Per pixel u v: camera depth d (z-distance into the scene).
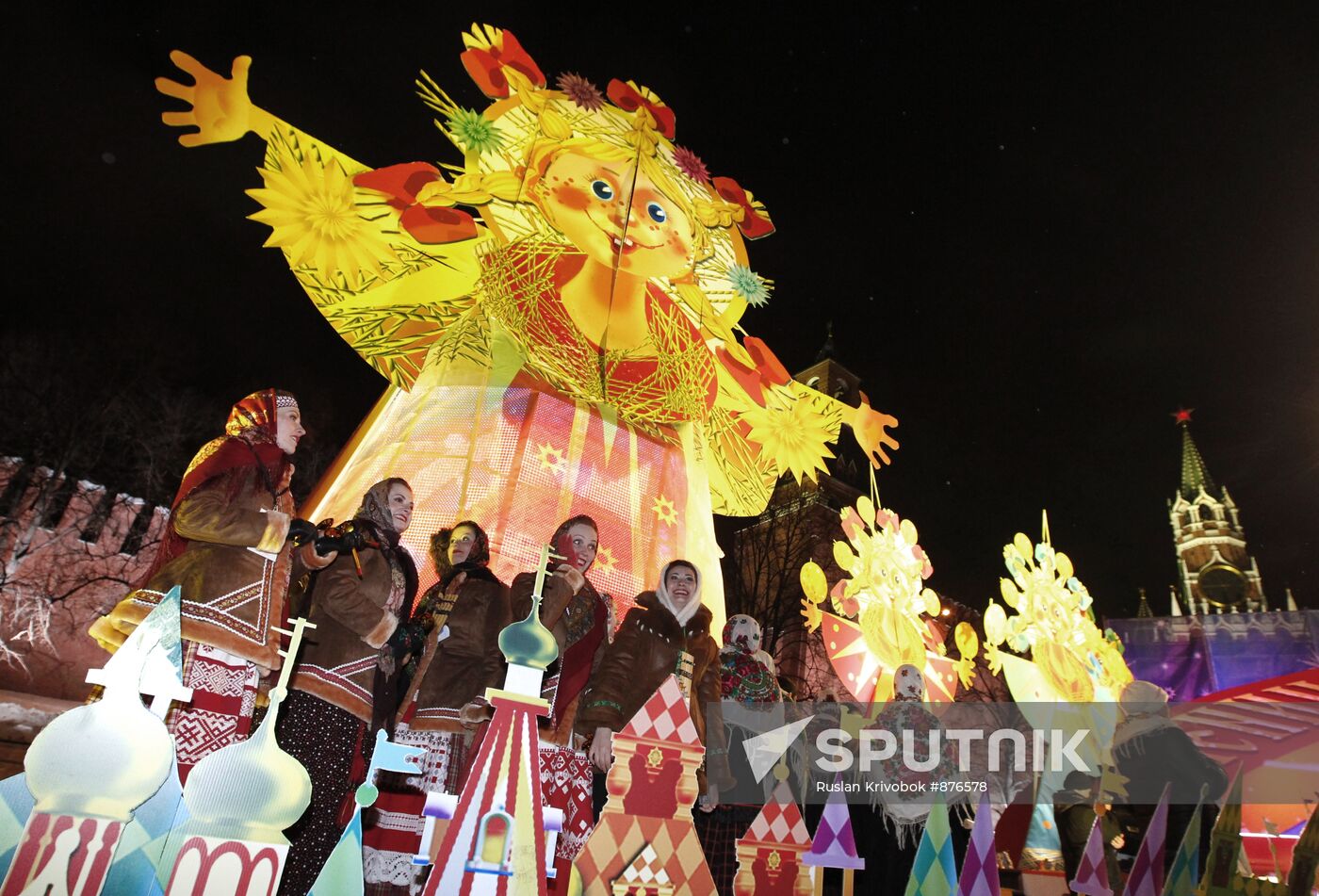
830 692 14.80
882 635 13.58
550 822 2.71
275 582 3.48
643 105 10.97
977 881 3.75
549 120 10.18
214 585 3.31
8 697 15.95
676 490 9.46
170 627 2.38
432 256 9.14
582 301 9.78
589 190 10.15
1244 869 6.79
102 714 2.21
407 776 3.89
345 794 3.50
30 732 10.47
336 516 7.70
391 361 8.98
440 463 8.10
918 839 4.94
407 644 3.85
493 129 9.66
